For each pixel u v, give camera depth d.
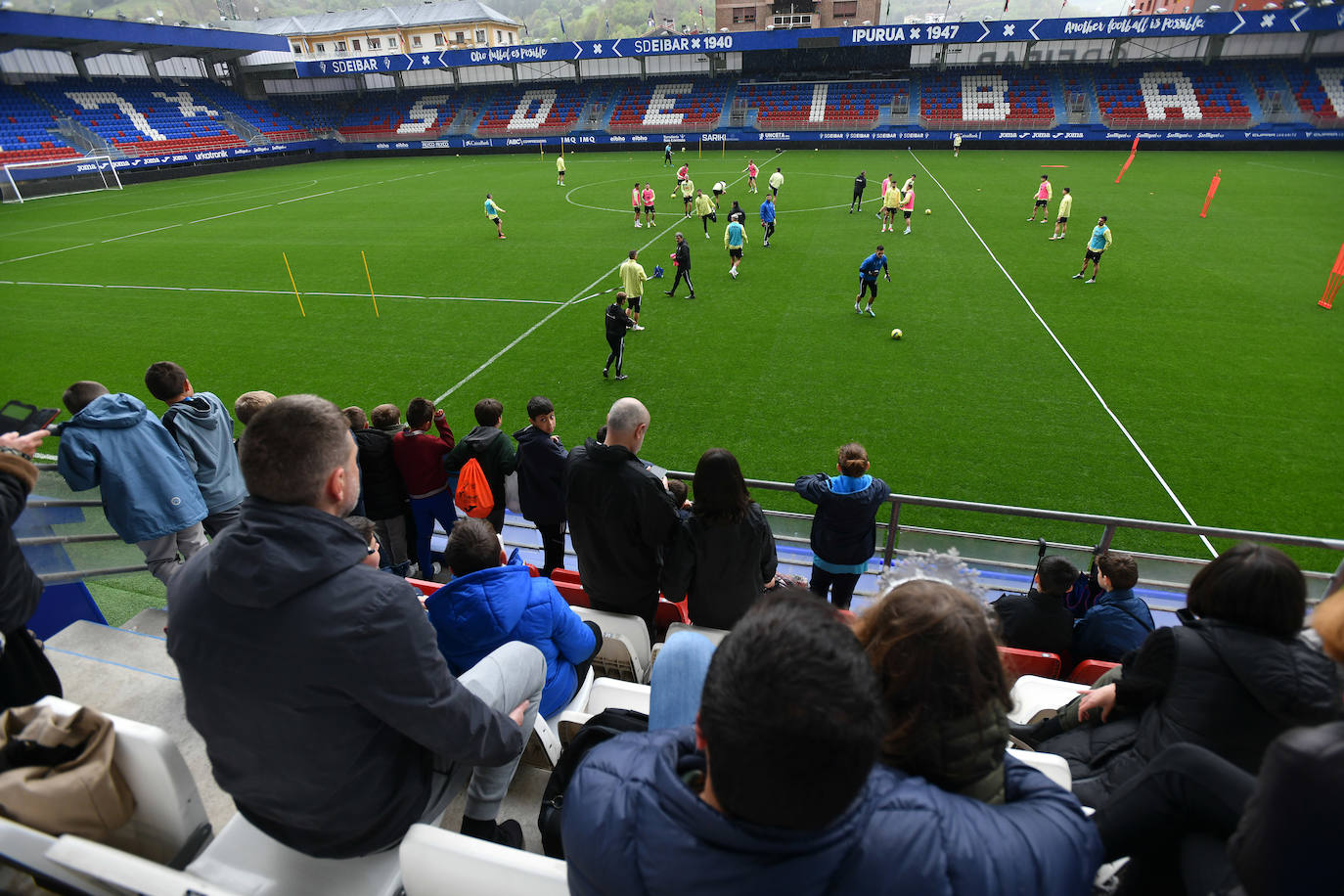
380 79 58.44
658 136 50.16
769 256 20.78
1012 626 4.39
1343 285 16.69
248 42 46.88
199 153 44.97
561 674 2.95
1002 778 1.32
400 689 1.64
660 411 11.52
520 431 6.06
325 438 1.58
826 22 59.94
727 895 1.01
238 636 1.58
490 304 17.08
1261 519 8.68
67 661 3.40
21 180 35.97
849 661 0.98
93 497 4.80
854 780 0.95
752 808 0.99
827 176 35.78
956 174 35.03
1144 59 46.09
